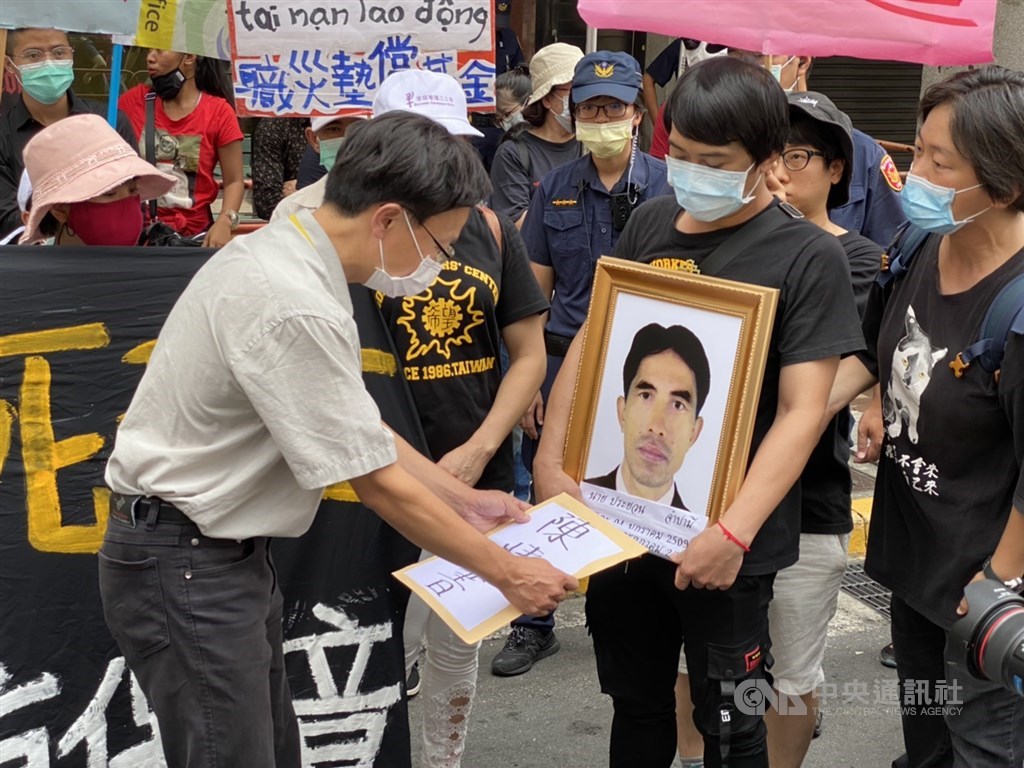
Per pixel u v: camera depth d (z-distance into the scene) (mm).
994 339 2121
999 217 2164
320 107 3027
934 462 2293
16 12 2836
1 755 2543
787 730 2842
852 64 7930
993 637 1958
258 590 2092
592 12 3254
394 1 2971
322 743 2748
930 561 2340
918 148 2223
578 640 3994
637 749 2613
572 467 2475
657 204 2518
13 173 3754
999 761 2258
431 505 2006
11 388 2621
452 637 2770
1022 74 2135
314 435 1872
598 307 2438
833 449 2658
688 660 2432
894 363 2375
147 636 2027
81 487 2641
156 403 1988
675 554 2289
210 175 4602
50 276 2639
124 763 2623
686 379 2291
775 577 2609
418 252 1973
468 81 3051
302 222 1955
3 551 2588
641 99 6816
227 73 4707
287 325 1842
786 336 2225
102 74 6125
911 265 2430
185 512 1980
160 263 2701
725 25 3230
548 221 3730
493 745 3338
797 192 2682
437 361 2621
